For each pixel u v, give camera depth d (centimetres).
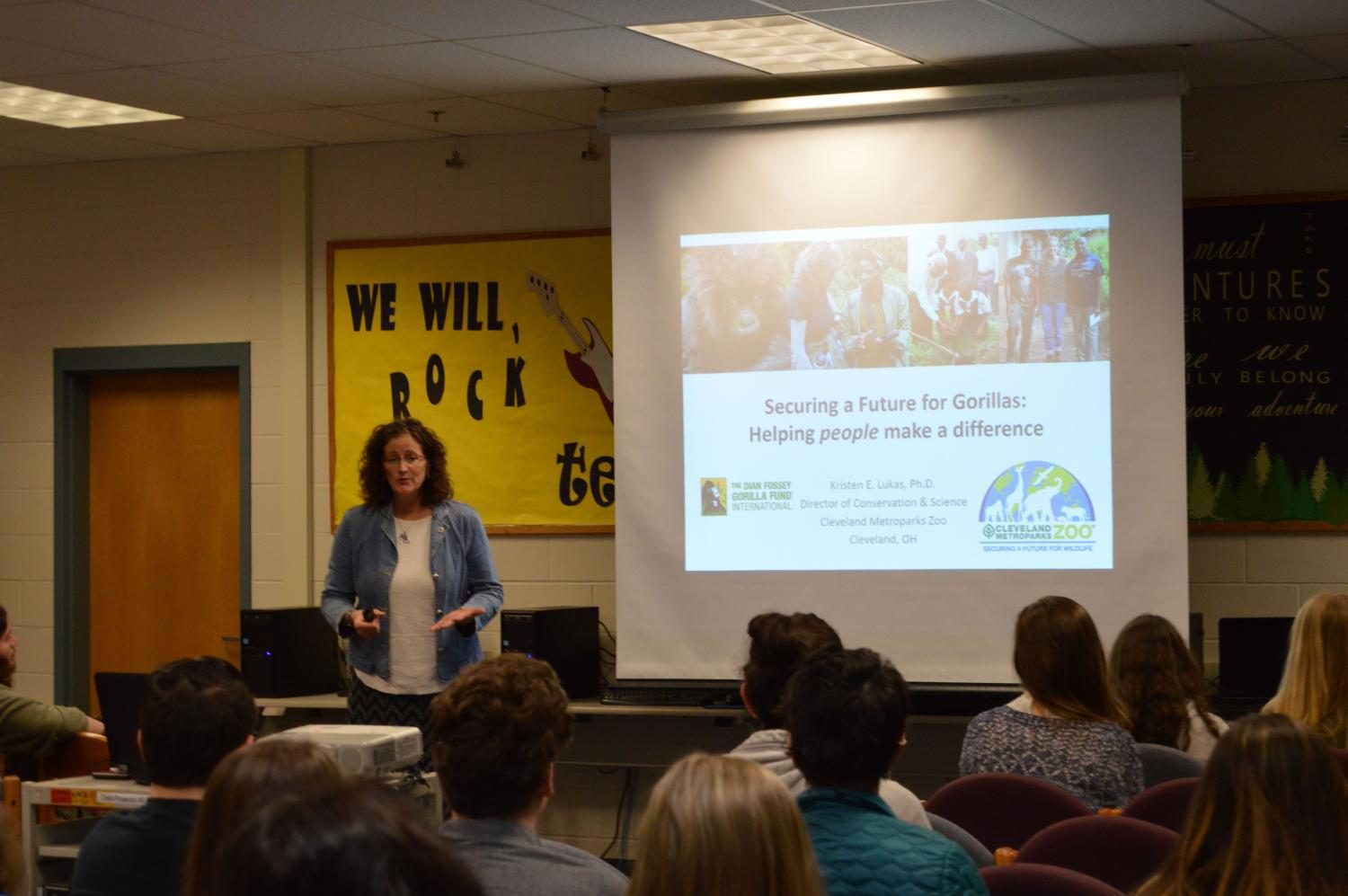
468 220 639
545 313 629
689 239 556
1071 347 525
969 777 291
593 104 585
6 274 704
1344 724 359
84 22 466
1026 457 528
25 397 702
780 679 281
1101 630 521
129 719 411
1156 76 508
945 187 536
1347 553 554
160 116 602
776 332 550
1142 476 517
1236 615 563
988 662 531
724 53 519
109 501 702
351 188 654
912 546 538
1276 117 558
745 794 145
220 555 685
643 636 557
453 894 85
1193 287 566
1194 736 381
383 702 482
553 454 629
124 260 686
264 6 450
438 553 486
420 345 643
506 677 211
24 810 402
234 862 84
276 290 663
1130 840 238
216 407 687
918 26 479
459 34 484
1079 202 523
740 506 552
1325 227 553
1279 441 559
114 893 222
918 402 538
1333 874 166
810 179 547
